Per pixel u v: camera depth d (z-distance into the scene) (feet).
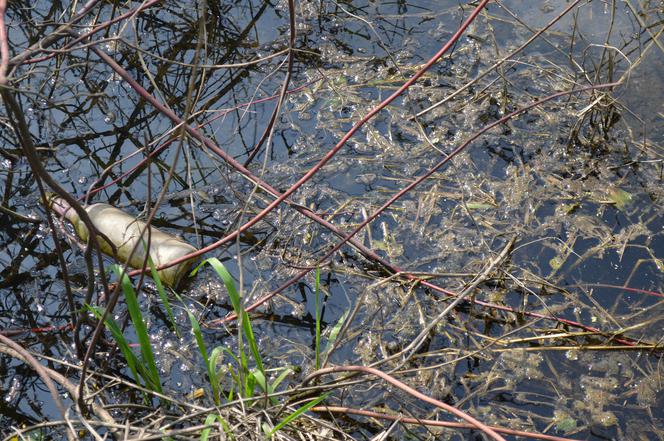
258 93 11.09
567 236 8.98
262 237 9.05
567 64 11.40
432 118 10.68
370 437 6.91
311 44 11.90
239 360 6.83
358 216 9.32
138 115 10.66
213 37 11.89
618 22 11.91
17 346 6.55
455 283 8.50
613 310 8.16
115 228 8.39
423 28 12.25
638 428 7.07
